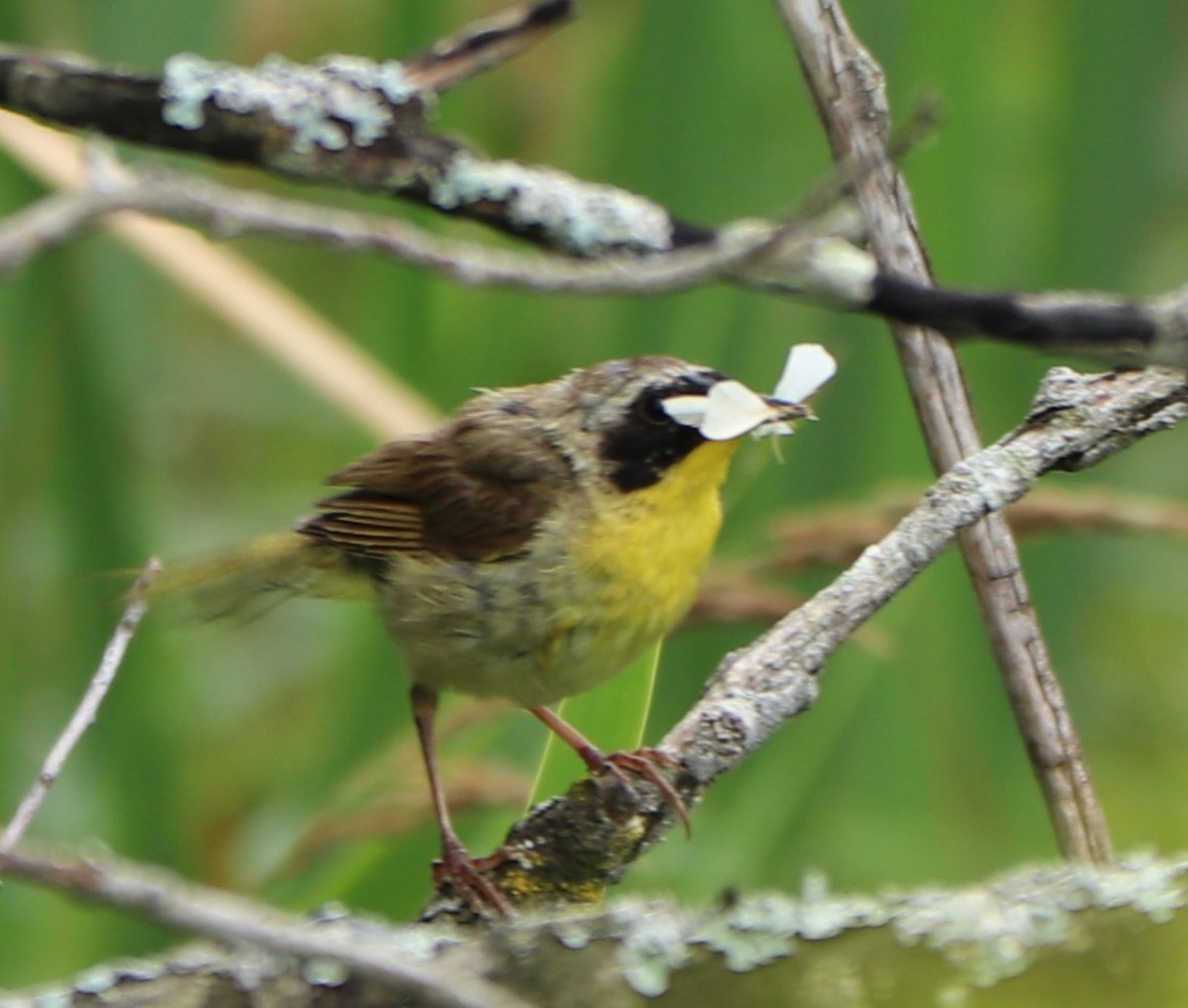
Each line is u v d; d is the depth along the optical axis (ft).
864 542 30.58
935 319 14.74
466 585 28.37
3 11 34.60
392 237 13.44
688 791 24.67
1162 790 39.45
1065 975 18.07
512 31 19.25
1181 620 41.98
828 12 24.29
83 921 32.58
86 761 35.27
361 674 33.71
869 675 34.12
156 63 35.29
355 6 43.09
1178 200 43.34
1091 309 14.58
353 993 18.72
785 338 36.27
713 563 31.76
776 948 18.45
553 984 18.44
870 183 24.64
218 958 19.08
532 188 17.66
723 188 37.47
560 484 28.35
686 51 36.83
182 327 43.62
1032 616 26.78
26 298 34.65
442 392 37.70
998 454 25.11
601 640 28.30
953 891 19.06
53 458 34.88
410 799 29.25
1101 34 37.06
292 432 44.62
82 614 34.45
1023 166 42.39
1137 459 42.57
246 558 30.27
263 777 38.73
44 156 33.55
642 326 35.86
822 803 36.88
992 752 37.93
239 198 13.16
